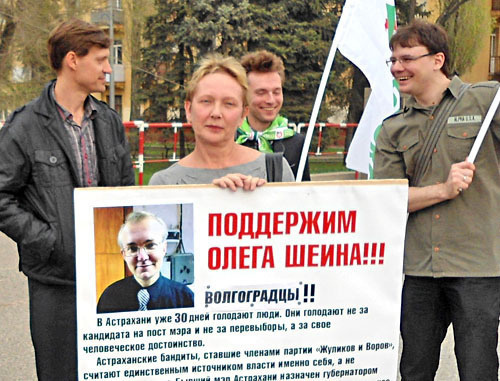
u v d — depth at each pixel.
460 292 2.99
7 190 2.82
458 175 2.87
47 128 2.87
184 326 2.50
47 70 21.64
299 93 21.95
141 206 2.43
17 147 2.82
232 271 2.51
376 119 3.79
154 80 24.97
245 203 2.49
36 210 2.88
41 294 2.92
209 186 2.46
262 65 3.73
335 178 17.14
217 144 2.63
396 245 2.61
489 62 36.78
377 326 2.63
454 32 26.77
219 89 2.56
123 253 2.43
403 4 22.08
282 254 2.54
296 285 2.56
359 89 21.42
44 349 2.95
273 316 2.56
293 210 2.52
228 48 21.86
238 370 2.56
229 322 2.53
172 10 23.72
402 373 3.25
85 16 23.58
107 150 3.08
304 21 22.39
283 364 2.58
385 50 3.70
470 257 2.98
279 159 2.77
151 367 2.50
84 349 2.44
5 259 7.69
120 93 33.69
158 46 24.42
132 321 2.46
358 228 2.58
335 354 2.61
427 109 3.07
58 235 2.84
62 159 2.88
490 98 2.98
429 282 3.11
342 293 2.59
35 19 20.38
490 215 2.98
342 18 3.57
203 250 2.48
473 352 2.95
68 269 2.88
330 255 2.57
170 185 2.44
